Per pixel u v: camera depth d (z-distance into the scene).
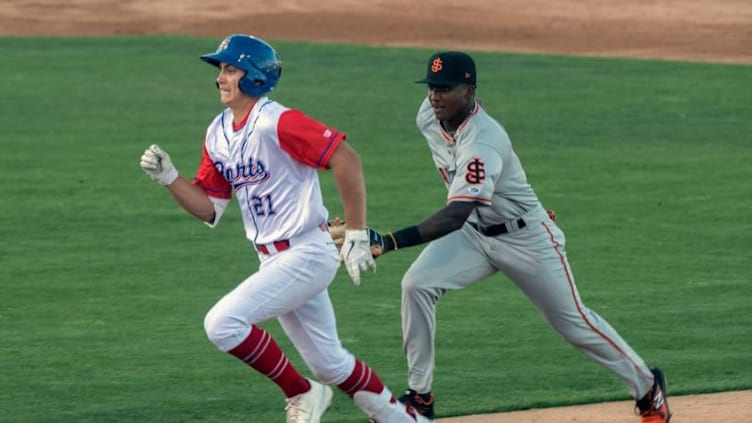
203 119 69.81
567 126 69.12
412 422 24.70
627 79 83.25
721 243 45.09
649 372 26.38
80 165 57.88
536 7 112.31
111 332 34.03
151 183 54.41
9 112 70.50
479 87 80.25
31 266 41.25
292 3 112.56
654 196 52.84
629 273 40.94
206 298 37.69
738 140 65.69
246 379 30.00
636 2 114.50
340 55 91.38
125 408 27.64
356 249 22.86
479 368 31.00
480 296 38.38
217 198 24.45
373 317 35.78
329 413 27.44
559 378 30.19
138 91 77.31
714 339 33.53
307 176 23.16
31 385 29.31
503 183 25.64
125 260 42.22
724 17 107.94
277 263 23.25
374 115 71.62
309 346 24.12
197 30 102.44
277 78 23.30
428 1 114.19
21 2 109.44
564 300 26.22
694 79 83.38
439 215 24.50
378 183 54.97
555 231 26.36
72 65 85.25
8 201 50.78
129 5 109.81
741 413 27.27
